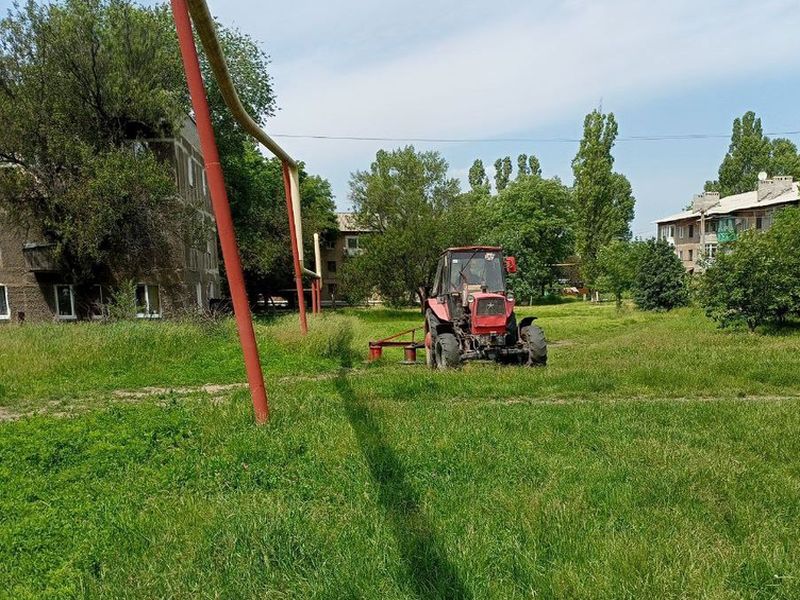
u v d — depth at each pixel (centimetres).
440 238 3725
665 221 5972
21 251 2211
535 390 865
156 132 2231
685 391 860
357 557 339
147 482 485
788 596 295
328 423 637
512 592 300
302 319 1370
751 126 6241
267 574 325
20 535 391
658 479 452
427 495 434
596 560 326
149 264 2230
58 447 592
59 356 1110
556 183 6072
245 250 3806
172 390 920
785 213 2095
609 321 2741
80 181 1912
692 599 289
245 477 486
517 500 413
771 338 1544
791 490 430
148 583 322
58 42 1942
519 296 5147
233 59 3259
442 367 1111
